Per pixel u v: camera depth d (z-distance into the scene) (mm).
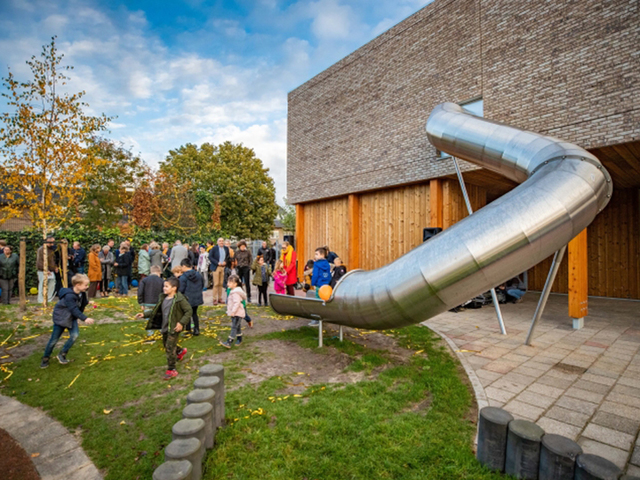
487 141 5277
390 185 10625
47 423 3482
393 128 10562
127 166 21922
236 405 3666
